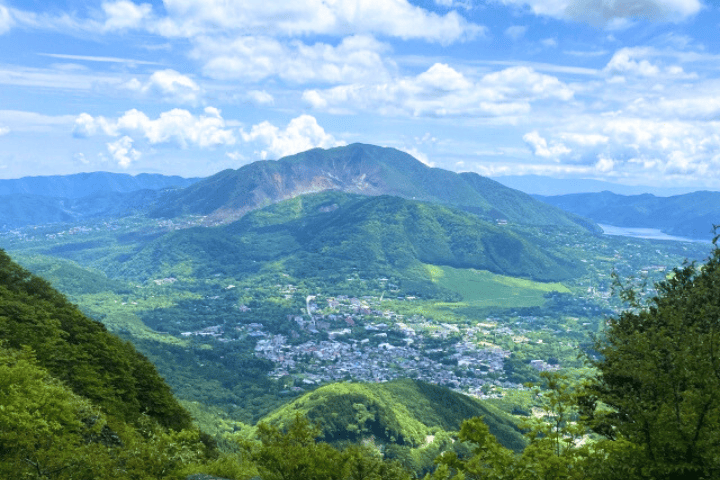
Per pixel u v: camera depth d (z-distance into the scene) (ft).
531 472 42.09
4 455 64.90
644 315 76.48
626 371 55.16
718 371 45.32
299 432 66.59
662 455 43.14
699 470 42.47
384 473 73.51
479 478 43.68
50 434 69.56
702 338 47.11
